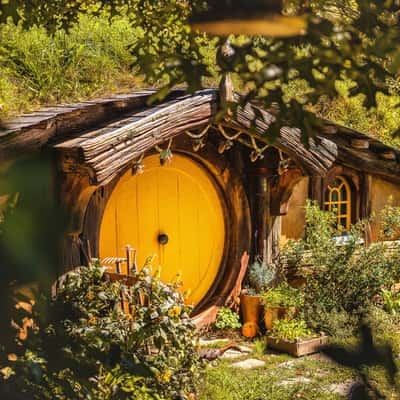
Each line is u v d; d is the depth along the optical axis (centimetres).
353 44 110
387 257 815
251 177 749
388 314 750
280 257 776
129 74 747
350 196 860
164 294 488
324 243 748
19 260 83
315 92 111
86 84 710
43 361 188
